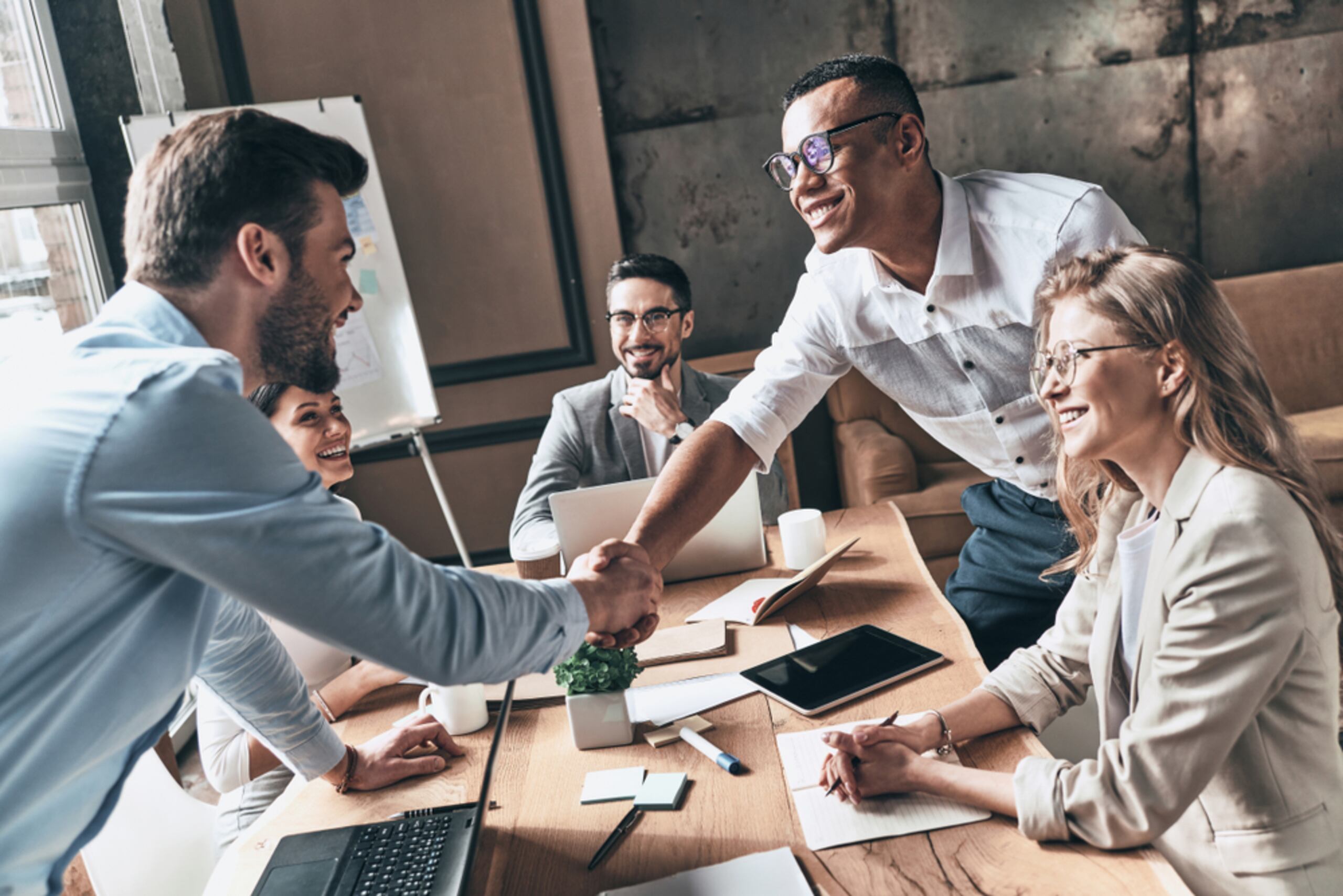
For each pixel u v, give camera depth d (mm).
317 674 1720
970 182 1749
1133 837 993
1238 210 3980
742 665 1534
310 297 1025
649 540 1654
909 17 3779
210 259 961
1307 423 3471
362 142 3250
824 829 1093
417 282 3666
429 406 3363
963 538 3318
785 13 3768
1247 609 992
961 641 1523
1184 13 3803
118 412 838
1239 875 1058
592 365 3781
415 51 3510
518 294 3707
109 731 919
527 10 3492
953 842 1050
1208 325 1075
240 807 1578
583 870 1078
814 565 1723
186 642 969
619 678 1321
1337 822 1051
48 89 3053
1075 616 1317
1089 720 1582
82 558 842
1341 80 3869
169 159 968
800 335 1866
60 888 980
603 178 3648
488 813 1217
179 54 3385
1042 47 3816
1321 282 3766
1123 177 3934
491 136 3582
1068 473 1328
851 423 3719
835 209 1615
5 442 828
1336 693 1068
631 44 3775
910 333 1810
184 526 847
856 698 1381
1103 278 1123
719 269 3984
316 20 3461
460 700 1420
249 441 886
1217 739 988
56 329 2900
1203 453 1082
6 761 843
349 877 1084
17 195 2752
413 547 3852
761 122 3854
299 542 887
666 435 2475
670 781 1214
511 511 3855
